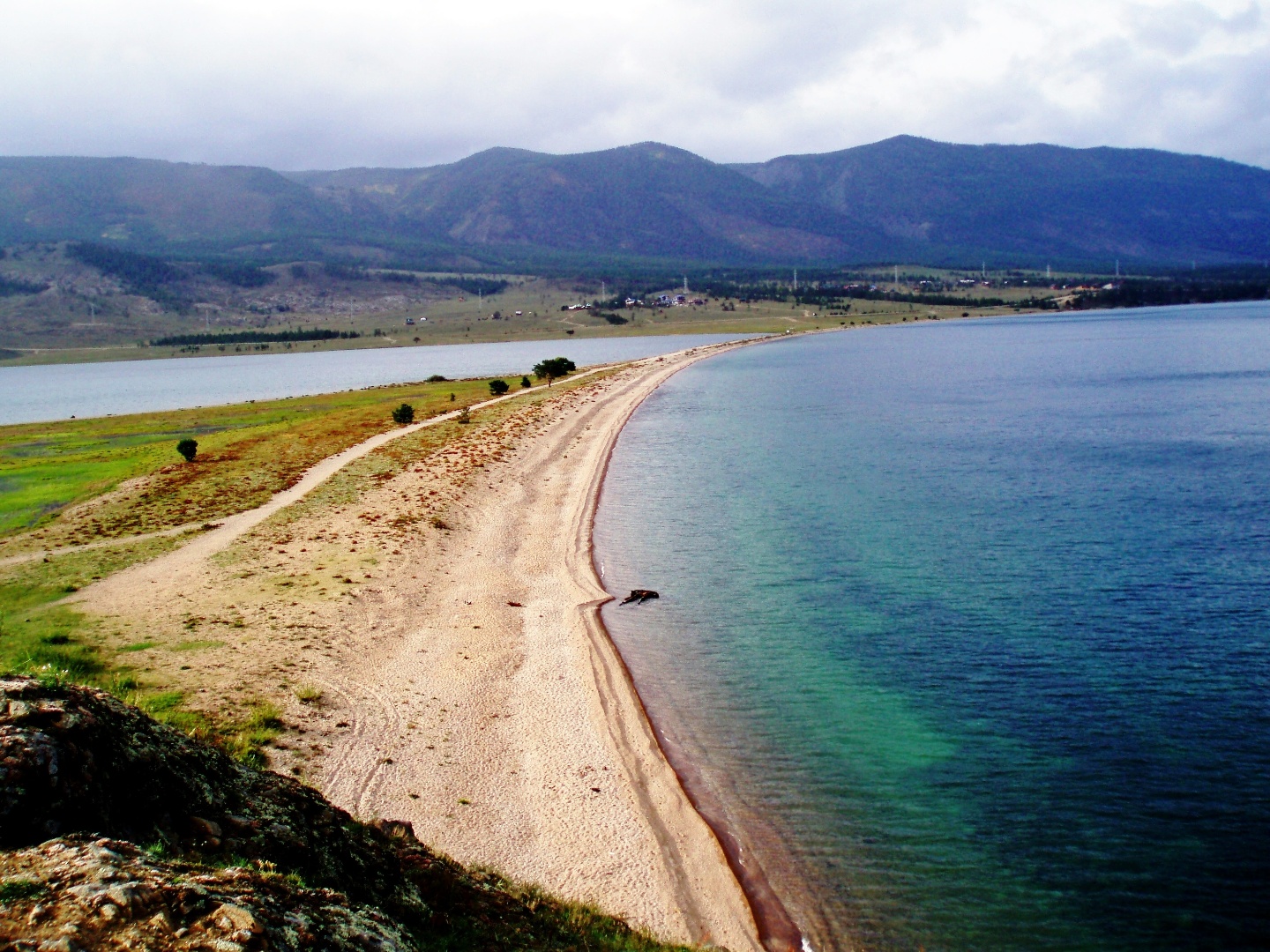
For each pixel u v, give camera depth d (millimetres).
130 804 10688
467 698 27906
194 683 26531
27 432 109375
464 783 22875
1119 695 29344
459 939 12719
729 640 34688
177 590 36688
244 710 24875
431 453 73750
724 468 73562
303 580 38344
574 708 27797
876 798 23312
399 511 52156
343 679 28203
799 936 18109
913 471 70375
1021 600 38938
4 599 35500
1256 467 66938
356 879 12430
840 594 40281
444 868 14703
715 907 18812
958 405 113375
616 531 52688
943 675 31172
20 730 10219
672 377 164000
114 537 46656
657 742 26141
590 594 39812
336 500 54969
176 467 69812
